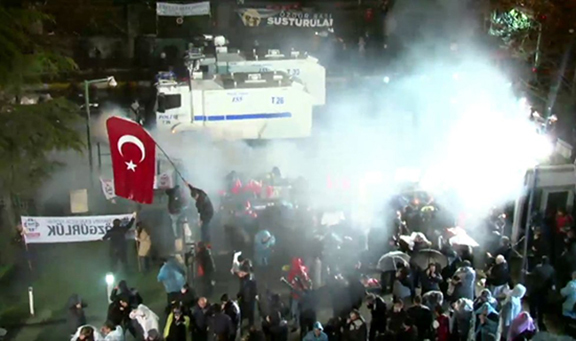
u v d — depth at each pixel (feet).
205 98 70.49
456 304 44.65
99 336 42.83
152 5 102.42
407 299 48.06
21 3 69.31
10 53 59.77
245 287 47.88
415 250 51.60
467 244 52.26
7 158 57.93
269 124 72.64
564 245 52.90
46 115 60.70
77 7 100.12
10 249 57.62
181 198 58.29
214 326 43.52
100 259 59.16
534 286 48.60
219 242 59.82
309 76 79.77
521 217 56.49
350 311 44.47
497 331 43.93
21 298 53.67
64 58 67.36
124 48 100.73
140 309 44.75
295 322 50.14
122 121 47.80
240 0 104.83
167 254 58.18
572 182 55.57
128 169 48.88
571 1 87.20
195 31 100.94
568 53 88.63
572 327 49.19
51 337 49.06
